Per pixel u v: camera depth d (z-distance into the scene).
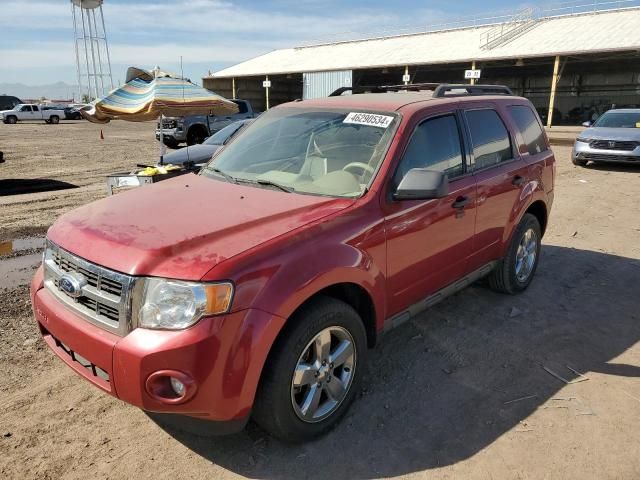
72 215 3.15
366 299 3.18
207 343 2.33
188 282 2.37
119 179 7.74
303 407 2.80
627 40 27.58
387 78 44.97
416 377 3.58
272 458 2.78
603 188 10.65
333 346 2.99
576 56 30.97
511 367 3.72
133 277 2.42
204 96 8.97
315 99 4.34
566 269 5.77
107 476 2.63
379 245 3.12
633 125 13.41
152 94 8.62
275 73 40.91
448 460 2.77
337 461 2.76
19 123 43.62
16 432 2.94
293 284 2.56
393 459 2.78
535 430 3.02
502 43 33.00
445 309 4.69
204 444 2.88
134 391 2.40
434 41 38.97
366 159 3.38
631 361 3.81
